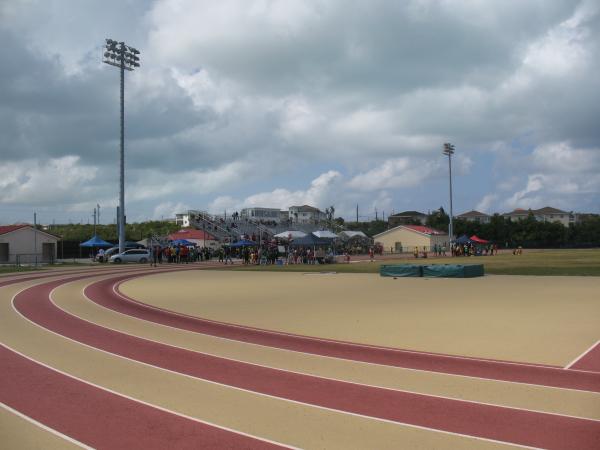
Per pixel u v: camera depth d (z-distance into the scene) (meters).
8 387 8.23
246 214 107.31
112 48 53.47
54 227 102.00
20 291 24.84
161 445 5.80
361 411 6.82
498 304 17.41
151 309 17.81
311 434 6.05
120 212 54.84
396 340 11.64
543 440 5.71
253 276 34.06
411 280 28.34
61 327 14.12
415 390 7.73
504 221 114.75
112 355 10.49
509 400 7.15
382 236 94.50
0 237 54.00
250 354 10.45
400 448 5.60
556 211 158.75
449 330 12.71
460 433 5.98
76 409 7.11
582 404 6.94
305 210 131.00
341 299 19.81
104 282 30.17
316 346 11.16
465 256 64.81
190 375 8.83
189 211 85.25
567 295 19.89
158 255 55.44
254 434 6.09
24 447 5.83
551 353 10.04
